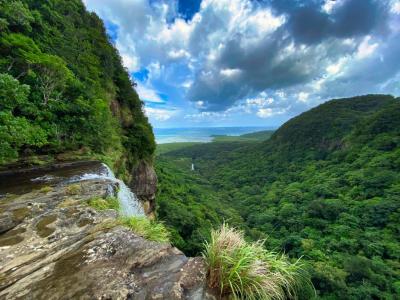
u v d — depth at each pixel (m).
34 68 12.31
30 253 3.68
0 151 8.86
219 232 2.87
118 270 2.89
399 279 27.45
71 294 2.52
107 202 6.17
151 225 4.34
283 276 2.42
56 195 6.70
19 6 11.95
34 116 12.34
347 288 25.38
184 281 2.59
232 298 2.34
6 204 5.99
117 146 19.83
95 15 30.48
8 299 2.51
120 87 28.27
